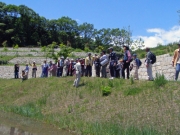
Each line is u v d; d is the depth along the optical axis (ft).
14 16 388.16
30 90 79.71
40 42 374.63
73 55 165.89
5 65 139.54
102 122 45.14
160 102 45.80
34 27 398.83
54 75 92.58
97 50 199.62
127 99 51.47
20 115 58.29
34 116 55.93
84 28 417.28
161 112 42.75
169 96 46.65
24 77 93.86
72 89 66.95
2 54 181.78
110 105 51.65
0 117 54.60
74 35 416.05
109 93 57.06
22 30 375.66
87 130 41.93
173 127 37.70
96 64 72.33
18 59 158.30
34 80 86.33
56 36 411.34
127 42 210.79
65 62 87.51
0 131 41.63
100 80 65.41
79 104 57.93
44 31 406.82
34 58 157.58
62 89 69.72
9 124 47.67
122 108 48.57
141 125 40.57
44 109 61.98
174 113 41.32
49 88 74.64
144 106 46.52
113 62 64.59
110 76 70.44
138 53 118.21
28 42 382.42
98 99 56.80
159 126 38.91
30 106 65.46
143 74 83.82
